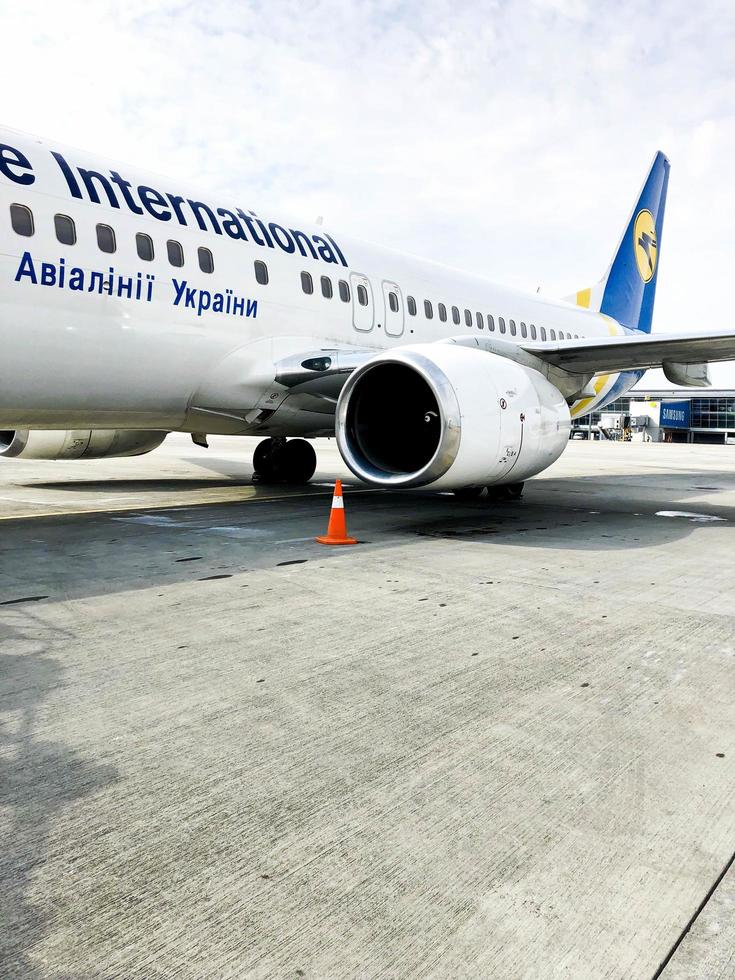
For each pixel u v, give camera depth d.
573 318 14.53
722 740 2.54
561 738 2.54
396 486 6.84
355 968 1.50
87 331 6.57
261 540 6.41
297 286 8.51
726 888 1.76
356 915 1.65
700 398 71.88
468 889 1.74
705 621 3.99
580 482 13.91
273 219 8.66
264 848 1.89
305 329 8.62
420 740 2.52
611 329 15.91
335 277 9.05
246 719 2.66
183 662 3.24
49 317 6.30
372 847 1.91
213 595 4.42
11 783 2.18
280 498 9.91
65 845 1.89
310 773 2.28
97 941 1.56
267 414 8.79
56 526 7.17
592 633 3.75
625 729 2.62
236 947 1.55
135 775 2.25
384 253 10.20
